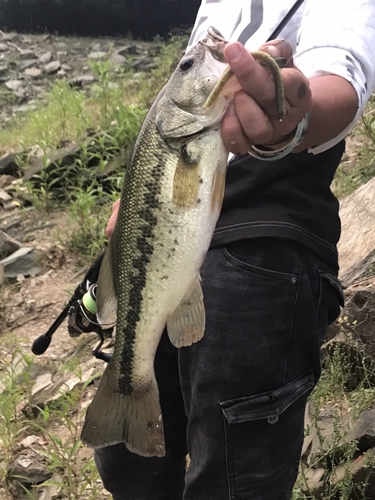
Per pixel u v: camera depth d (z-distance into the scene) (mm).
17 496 1436
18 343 1979
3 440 1511
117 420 724
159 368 892
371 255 1576
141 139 657
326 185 827
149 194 654
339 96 670
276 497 833
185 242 648
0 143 3752
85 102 3914
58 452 1434
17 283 2330
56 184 2877
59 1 6789
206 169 626
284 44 616
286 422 794
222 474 798
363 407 1233
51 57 6125
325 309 837
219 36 645
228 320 774
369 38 715
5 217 2797
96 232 2463
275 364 779
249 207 790
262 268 771
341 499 1082
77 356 1851
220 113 607
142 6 6566
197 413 799
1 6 7188
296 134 629
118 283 698
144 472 941
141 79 4336
